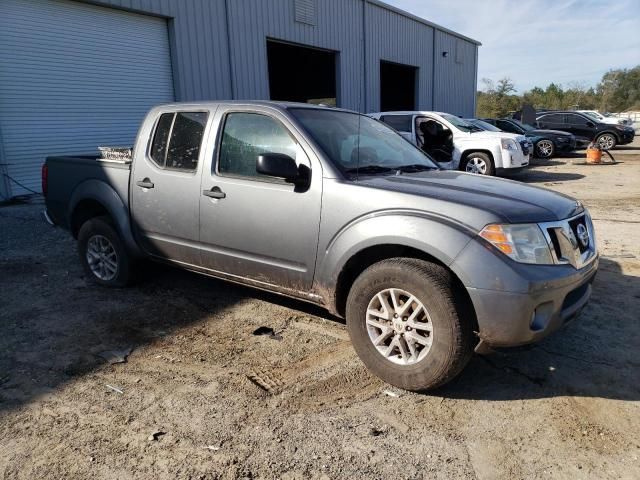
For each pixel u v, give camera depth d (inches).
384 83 1074.7
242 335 162.7
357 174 141.6
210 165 161.6
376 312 129.8
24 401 125.6
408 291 122.0
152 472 100.4
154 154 179.8
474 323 119.6
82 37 446.9
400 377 126.0
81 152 458.6
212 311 181.9
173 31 512.4
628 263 229.0
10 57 400.5
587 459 103.4
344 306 142.4
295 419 117.7
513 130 781.3
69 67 440.8
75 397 127.4
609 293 192.9
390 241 124.1
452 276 120.1
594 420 116.5
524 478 98.3
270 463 102.9
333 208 134.7
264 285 155.4
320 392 129.2
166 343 157.5
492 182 148.4
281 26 634.8
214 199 159.0
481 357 146.6
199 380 135.3
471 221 117.9
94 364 144.3
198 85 540.7
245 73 590.6
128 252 192.7
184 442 109.7
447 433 112.3
